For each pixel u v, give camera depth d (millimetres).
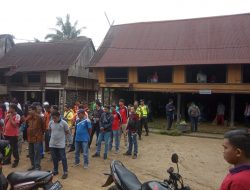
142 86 27203
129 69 27672
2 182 6055
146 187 5121
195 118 21797
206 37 27672
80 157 12219
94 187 8633
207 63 24391
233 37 26625
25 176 6141
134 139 12594
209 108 28781
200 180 9891
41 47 37031
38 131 9852
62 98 31859
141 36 30641
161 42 28953
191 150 14930
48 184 6258
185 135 20266
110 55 29219
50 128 9594
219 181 9820
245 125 24391
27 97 34500
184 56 26141
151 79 27125
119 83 28031
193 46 27078
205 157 13438
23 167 10531
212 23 29109
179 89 25719
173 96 29141
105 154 12094
